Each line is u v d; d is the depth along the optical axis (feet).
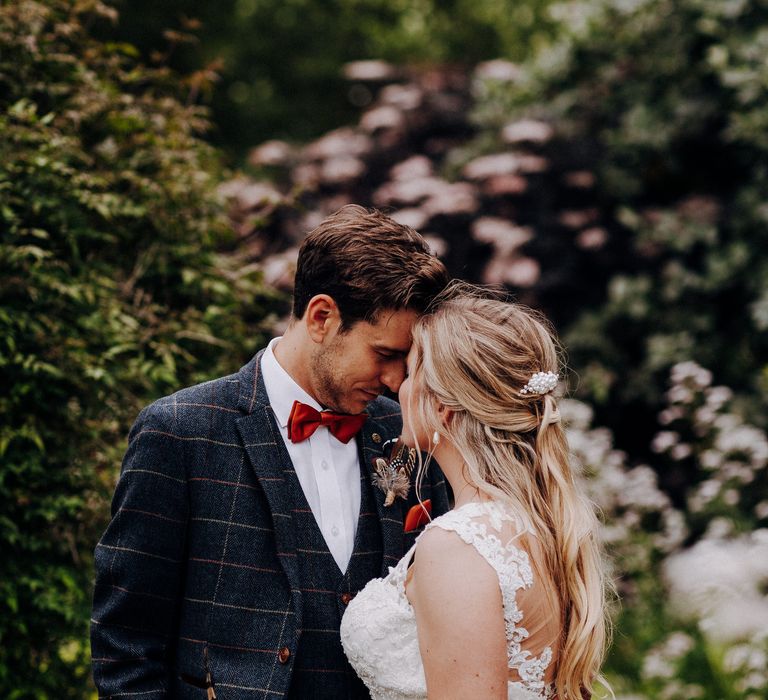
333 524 6.31
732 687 12.69
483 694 5.07
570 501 5.63
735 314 19.89
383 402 7.00
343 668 6.01
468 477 5.71
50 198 9.04
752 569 13.24
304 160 20.86
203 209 10.22
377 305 5.88
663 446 15.74
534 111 21.35
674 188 21.44
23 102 8.99
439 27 34.35
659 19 20.80
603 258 20.38
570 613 5.59
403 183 19.62
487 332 5.67
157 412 6.09
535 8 32.73
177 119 10.36
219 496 6.03
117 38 28.76
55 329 8.86
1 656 8.75
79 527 9.11
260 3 32.96
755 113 19.36
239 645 5.88
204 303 10.14
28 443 8.85
